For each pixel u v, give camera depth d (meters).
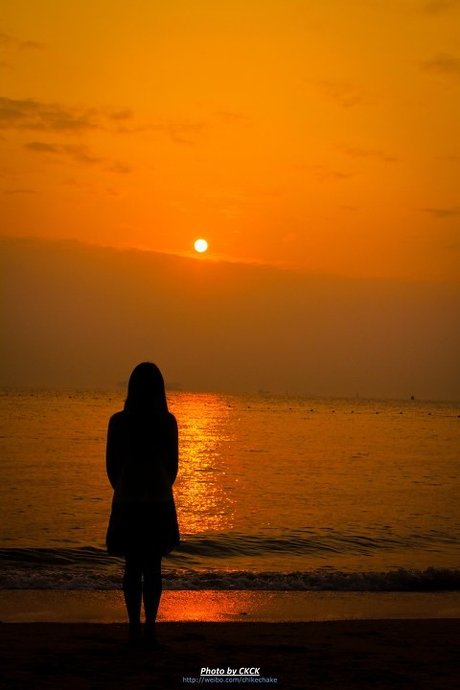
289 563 15.78
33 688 4.96
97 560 15.21
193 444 55.47
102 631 7.90
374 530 20.36
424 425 104.38
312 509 24.34
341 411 161.00
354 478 34.62
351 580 12.69
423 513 23.86
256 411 140.50
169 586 11.97
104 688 4.98
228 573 13.18
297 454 48.41
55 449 45.16
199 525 20.64
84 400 167.62
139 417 5.88
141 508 5.79
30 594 11.07
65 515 21.25
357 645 7.15
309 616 10.07
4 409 111.31
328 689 5.15
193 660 5.98
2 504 23.16
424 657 6.52
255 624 8.66
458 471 39.16
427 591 12.31
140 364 6.02
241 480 32.69
